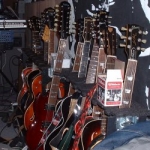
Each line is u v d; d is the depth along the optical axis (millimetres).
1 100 3711
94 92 1539
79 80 1793
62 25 2043
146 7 1439
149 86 1460
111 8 1780
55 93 2090
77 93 1769
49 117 2098
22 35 3867
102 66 1624
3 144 2559
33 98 2326
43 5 3068
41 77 2281
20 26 3434
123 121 1367
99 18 1591
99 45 1619
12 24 3408
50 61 2291
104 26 1582
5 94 3988
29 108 2299
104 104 1383
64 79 2086
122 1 1657
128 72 1368
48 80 2217
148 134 1155
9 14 3787
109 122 1340
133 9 1554
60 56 2049
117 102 1385
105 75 1467
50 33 2314
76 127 1636
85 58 1825
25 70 2695
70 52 2436
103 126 1466
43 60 2439
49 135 1838
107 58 1523
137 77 1562
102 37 1581
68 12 2045
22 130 2449
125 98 1388
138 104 1449
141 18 1486
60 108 1845
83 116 1573
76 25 1959
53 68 2133
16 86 3926
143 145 1010
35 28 2770
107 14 1592
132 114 1320
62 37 2061
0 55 3916
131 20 1579
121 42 1684
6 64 4156
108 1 1809
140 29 1349
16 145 2490
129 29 1346
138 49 1348
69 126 1751
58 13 2047
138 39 1345
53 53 2252
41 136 2076
